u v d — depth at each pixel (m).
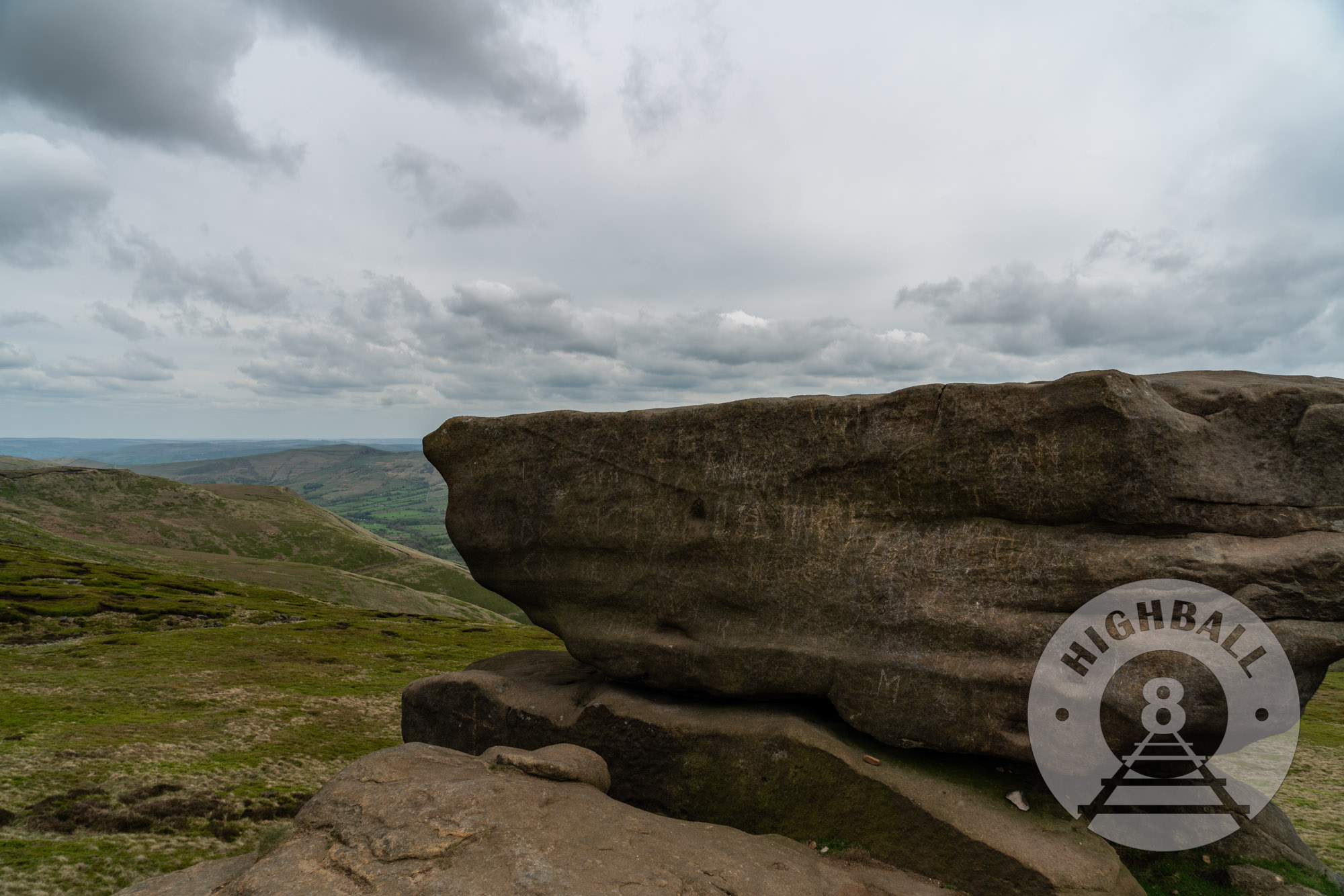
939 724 11.61
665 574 14.23
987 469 11.66
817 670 12.60
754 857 9.71
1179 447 10.66
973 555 11.77
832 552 12.75
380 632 64.94
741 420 13.70
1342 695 52.66
